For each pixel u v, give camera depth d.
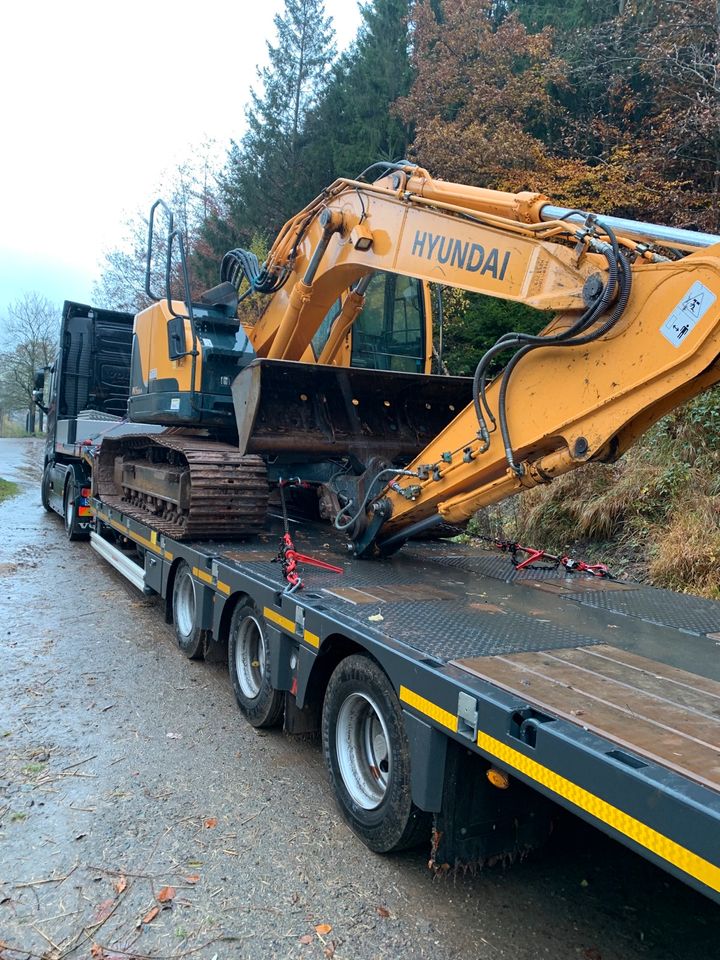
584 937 2.66
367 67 23.58
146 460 7.90
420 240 4.11
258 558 5.00
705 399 7.87
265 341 6.22
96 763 3.85
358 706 3.34
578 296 3.18
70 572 8.47
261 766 3.89
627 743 2.03
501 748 2.31
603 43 15.49
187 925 2.64
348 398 5.55
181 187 32.38
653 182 12.61
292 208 25.81
